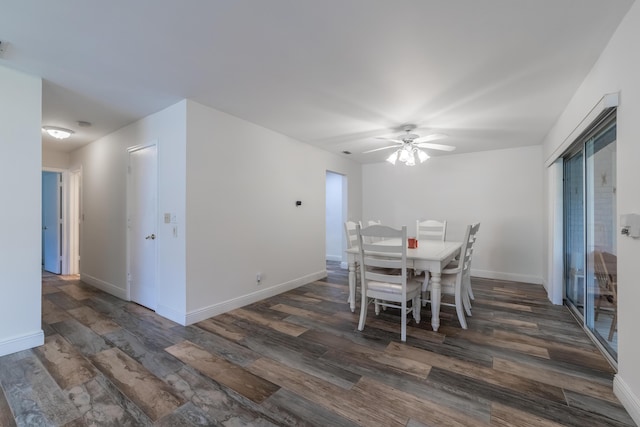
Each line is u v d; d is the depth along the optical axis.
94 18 1.63
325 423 1.50
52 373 1.96
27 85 2.28
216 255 3.07
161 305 3.05
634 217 1.49
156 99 2.79
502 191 4.72
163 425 1.49
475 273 4.91
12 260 2.23
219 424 1.49
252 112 3.13
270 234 3.77
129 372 1.97
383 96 2.66
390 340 2.48
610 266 2.18
